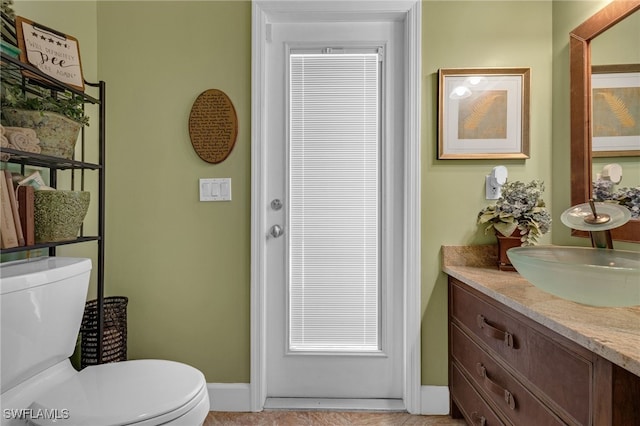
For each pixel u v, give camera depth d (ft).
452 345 5.34
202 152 5.65
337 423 5.28
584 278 2.72
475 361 4.50
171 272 5.73
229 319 5.69
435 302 5.60
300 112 5.89
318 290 5.90
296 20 5.79
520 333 3.40
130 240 5.72
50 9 4.81
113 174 5.73
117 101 5.70
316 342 5.91
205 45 5.66
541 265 2.95
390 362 5.90
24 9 4.43
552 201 5.46
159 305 5.73
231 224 5.68
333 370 5.90
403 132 5.82
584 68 4.75
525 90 5.45
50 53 4.23
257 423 5.29
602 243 4.02
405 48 5.70
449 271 5.21
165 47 5.67
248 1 5.64
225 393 5.64
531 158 5.49
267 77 5.88
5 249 3.43
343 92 5.87
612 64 4.34
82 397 3.34
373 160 5.88
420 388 5.55
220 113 5.64
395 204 5.85
